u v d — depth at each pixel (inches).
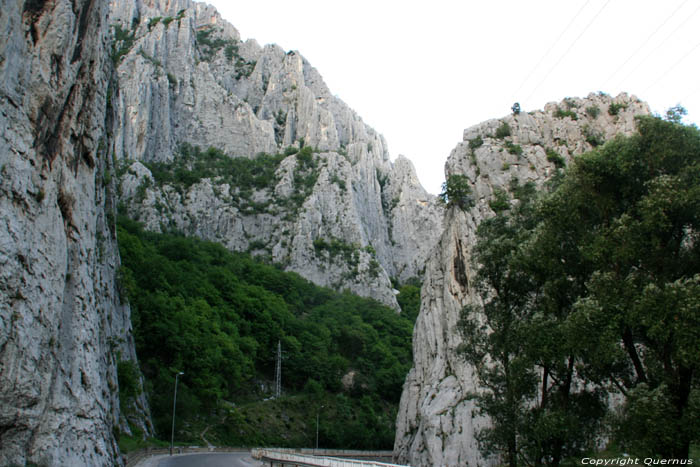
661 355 962.7
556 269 1176.2
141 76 6840.6
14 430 880.3
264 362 4493.1
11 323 874.1
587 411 1163.9
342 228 7007.9
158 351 3494.1
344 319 5482.3
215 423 3412.9
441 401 2354.8
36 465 903.1
